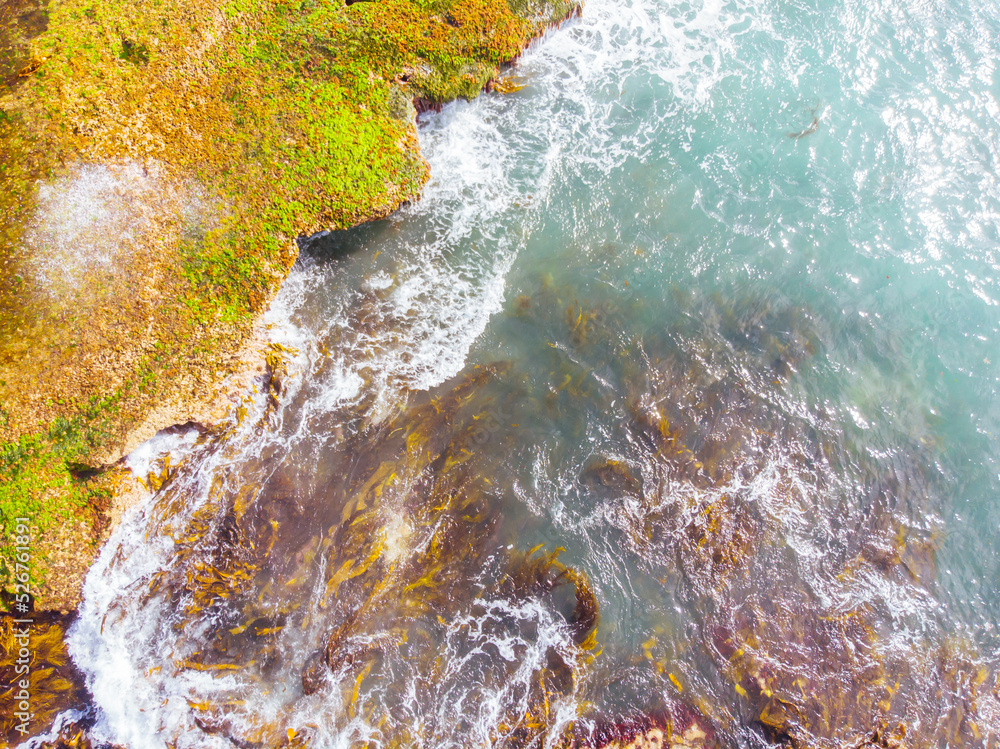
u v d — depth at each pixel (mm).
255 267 9273
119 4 9461
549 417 9164
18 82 8945
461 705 7691
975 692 7812
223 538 8328
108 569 8047
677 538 8453
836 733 7574
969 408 9336
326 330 9562
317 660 7855
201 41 9625
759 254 10281
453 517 8539
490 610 8117
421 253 10195
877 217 10508
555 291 10055
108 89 9125
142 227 8875
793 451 8969
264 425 8938
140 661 7793
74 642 7746
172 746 7484
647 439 9008
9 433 7898
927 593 8297
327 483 8688
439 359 9531
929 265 10203
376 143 9969
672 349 9602
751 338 9695
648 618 8117
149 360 8578
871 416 9219
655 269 10195
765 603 8164
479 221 10445
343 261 9969
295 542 8352
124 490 8312
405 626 8023
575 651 7945
